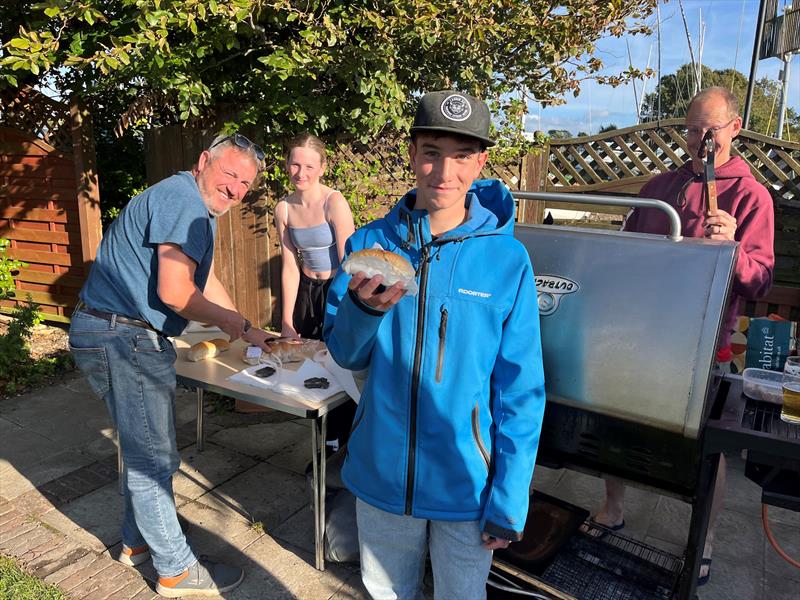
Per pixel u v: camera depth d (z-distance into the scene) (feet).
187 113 13.73
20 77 16.25
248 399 7.59
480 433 4.85
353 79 14.07
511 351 4.78
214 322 7.07
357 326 4.46
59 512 9.16
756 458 5.15
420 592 5.59
